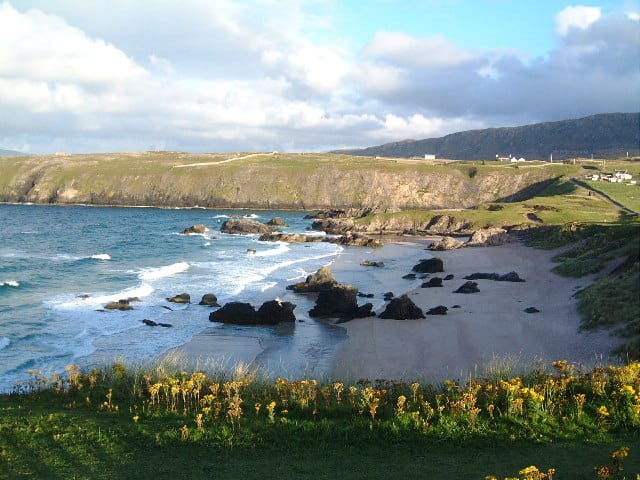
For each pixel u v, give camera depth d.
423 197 144.12
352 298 36.72
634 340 21.97
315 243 80.94
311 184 157.12
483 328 29.78
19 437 11.27
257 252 68.69
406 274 52.91
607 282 33.12
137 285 45.31
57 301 38.31
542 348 24.97
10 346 27.31
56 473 9.64
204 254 66.94
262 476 9.41
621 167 139.88
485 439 10.72
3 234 84.62
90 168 168.88
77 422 12.08
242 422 11.91
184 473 9.61
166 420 12.20
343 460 10.08
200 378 13.98
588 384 12.76
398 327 31.69
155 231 96.06
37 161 181.00
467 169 151.50
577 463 9.38
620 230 50.88
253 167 165.12
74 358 25.70
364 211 114.44
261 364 25.03
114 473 9.64
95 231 93.00
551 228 69.81
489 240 73.38
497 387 12.76
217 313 34.34
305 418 12.14
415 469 9.49
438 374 22.17
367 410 12.27
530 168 144.25
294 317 34.66
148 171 165.75
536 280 43.84
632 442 10.23
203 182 160.75
